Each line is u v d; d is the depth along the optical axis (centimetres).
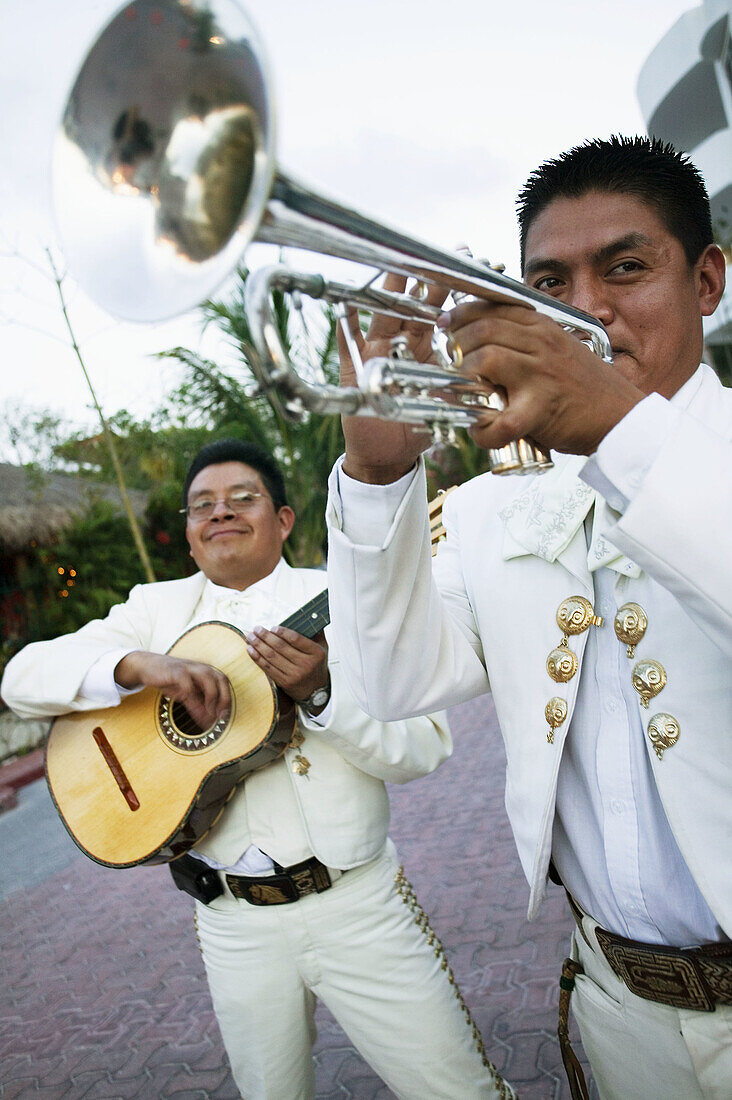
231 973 192
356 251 83
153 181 84
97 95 86
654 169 120
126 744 204
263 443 1091
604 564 118
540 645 126
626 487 93
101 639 219
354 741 182
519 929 354
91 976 400
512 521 130
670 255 120
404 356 95
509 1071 269
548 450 97
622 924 123
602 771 121
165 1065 314
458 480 1094
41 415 1251
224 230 77
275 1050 191
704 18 1582
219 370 1046
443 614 138
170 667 196
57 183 90
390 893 192
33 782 827
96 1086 310
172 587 230
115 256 86
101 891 512
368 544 123
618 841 120
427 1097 185
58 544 1168
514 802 132
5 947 455
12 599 1134
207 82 79
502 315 89
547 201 125
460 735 660
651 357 120
